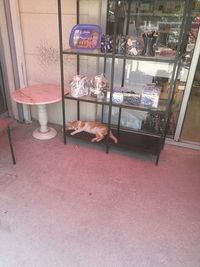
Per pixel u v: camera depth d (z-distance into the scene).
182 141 2.54
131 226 1.55
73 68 2.50
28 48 2.59
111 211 1.66
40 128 2.67
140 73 2.38
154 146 2.27
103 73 2.44
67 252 1.37
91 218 1.60
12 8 2.32
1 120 2.03
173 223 1.58
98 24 2.22
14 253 1.35
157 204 1.74
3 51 2.58
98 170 2.09
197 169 2.17
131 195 1.82
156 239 1.46
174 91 2.15
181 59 2.04
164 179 2.02
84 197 1.78
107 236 1.47
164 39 2.15
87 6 2.18
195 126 2.88
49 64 2.59
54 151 2.36
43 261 1.32
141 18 2.16
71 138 2.56
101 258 1.34
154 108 2.05
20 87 2.75
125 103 2.12
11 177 1.97
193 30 2.06
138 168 2.14
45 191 1.82
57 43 2.44
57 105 2.79
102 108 2.62
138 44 1.92
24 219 1.57
